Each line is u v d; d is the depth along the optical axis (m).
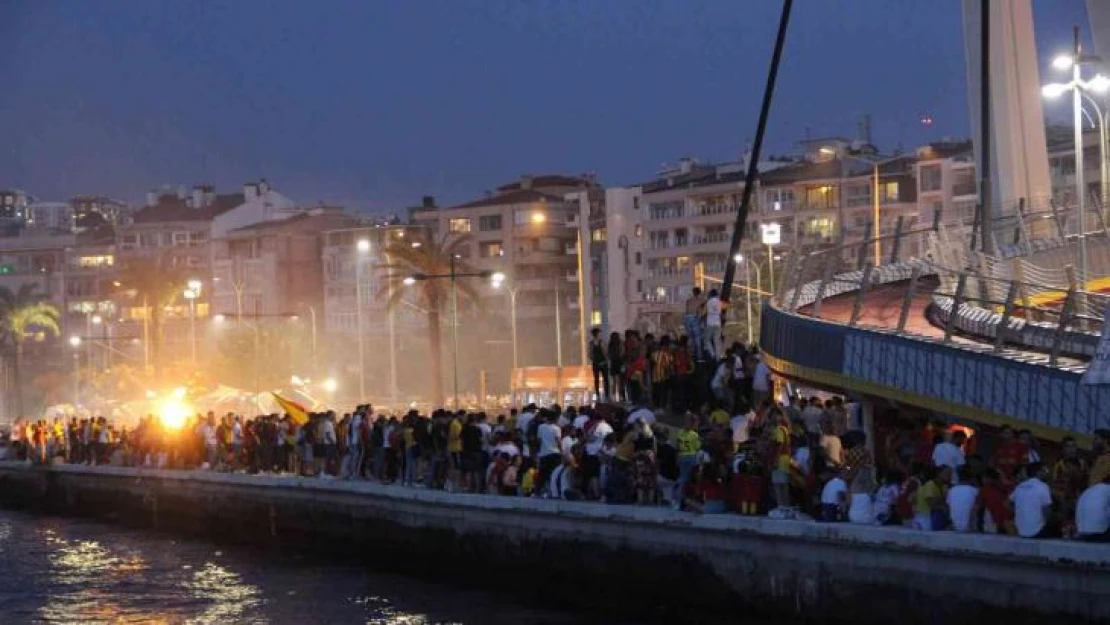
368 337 150.75
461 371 131.75
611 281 144.75
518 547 35.19
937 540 24.23
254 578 40.47
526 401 92.62
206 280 172.12
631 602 31.38
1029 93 63.81
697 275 80.12
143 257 174.88
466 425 38.25
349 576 39.88
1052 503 23.42
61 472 63.03
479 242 151.50
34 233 197.88
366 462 44.22
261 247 163.50
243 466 52.03
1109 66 59.50
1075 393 25.73
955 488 24.33
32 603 37.53
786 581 27.36
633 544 31.36
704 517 29.38
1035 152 63.94
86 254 186.75
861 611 25.75
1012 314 30.38
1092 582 21.95
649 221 142.38
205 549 47.72
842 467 26.88
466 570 37.25
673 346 37.97
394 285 86.25
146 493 56.00
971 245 47.22
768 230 81.56
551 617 31.97
